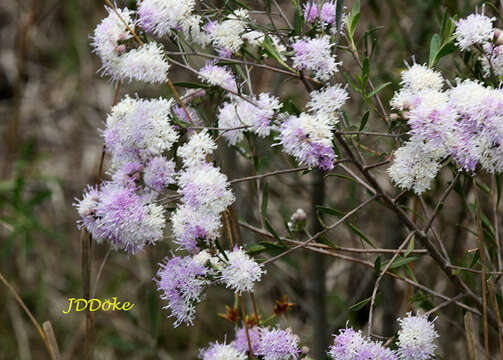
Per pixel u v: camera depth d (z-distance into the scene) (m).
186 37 0.68
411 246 0.69
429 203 0.81
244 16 0.68
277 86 0.85
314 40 0.66
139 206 0.67
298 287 0.93
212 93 0.69
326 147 0.65
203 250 0.67
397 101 0.66
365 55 0.70
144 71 0.67
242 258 0.67
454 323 0.79
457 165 0.68
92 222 0.69
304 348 0.69
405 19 0.85
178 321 0.68
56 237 0.93
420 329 0.66
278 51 0.69
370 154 0.75
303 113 0.65
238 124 0.70
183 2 0.67
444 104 0.64
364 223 0.93
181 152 0.67
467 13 0.75
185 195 0.67
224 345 0.69
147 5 0.67
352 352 0.66
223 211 0.69
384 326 0.84
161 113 0.67
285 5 0.90
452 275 0.70
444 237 0.85
